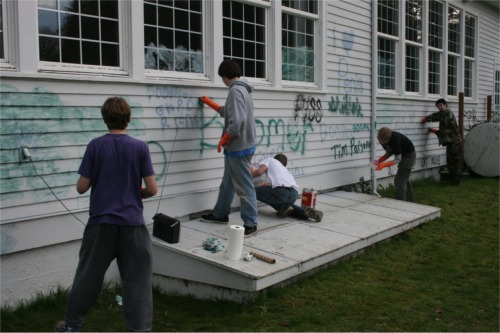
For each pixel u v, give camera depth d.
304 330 3.92
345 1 8.58
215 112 6.05
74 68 4.65
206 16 6.00
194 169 5.84
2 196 4.14
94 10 4.85
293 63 7.61
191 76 5.84
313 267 4.89
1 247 4.14
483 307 4.54
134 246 3.33
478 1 14.44
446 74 12.81
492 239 6.75
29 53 4.26
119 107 3.38
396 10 10.54
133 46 5.08
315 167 8.00
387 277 5.21
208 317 4.19
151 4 5.43
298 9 7.61
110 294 4.70
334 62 8.37
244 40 6.65
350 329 3.98
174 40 5.69
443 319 4.25
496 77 16.44
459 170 11.05
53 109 4.44
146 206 5.29
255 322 4.05
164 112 5.45
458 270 5.49
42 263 4.47
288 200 6.21
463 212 8.28
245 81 5.25
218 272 4.47
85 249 3.33
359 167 9.10
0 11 4.18
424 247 6.26
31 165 4.32
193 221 5.83
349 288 4.83
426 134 11.86
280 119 7.20
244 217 5.48
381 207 7.46
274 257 4.76
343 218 6.62
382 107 10.02
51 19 4.53
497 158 11.77
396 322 4.15
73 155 4.62
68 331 3.31
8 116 4.15
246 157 5.29
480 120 14.68
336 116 8.47
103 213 3.27
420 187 10.55
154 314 4.31
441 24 12.64
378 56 10.03
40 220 4.40
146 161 3.41
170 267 4.86
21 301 4.32
